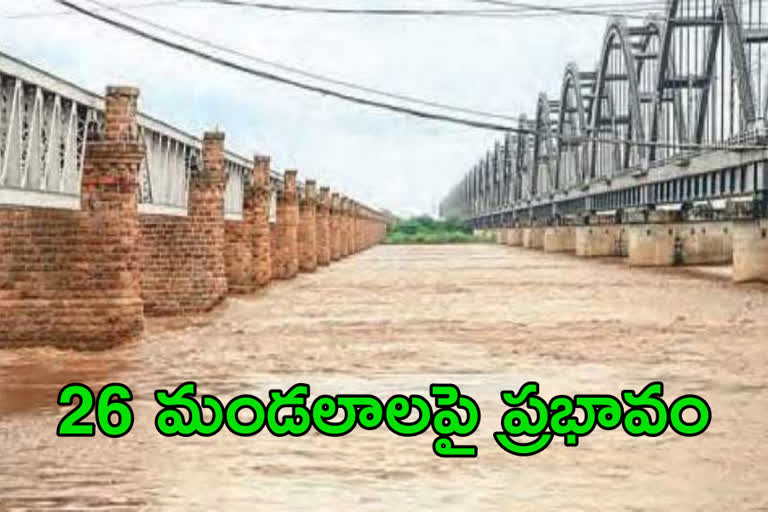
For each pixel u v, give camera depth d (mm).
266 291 85688
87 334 45156
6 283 45344
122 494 21625
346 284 96375
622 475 23172
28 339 45250
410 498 21391
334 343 48094
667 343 48031
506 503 21062
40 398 33219
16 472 23406
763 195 92000
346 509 20641
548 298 77688
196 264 63062
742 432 27562
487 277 108750
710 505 20969
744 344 47562
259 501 21156
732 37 97938
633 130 143875
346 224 180500
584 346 46844
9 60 39562
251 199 87688
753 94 95125
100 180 45688
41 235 45406
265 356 43312
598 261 154125
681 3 128500
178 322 58406
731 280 100188
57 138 45625
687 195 108625
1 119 40688
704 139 120750
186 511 20516
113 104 46156
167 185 65250
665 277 107000
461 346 46875
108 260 45375
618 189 141375
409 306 70188
